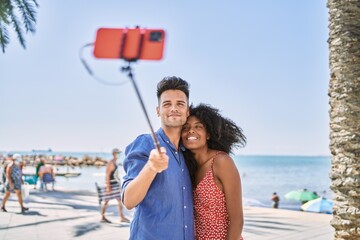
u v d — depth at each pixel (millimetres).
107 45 1707
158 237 2686
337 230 4414
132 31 1719
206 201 2973
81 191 18828
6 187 12070
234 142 3232
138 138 2867
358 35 4469
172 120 2836
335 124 4504
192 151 3098
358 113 4367
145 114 1878
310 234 9039
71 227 9656
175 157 2838
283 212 12438
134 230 2781
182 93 2885
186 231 2773
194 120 3047
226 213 2986
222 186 2980
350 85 4422
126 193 2578
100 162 87062
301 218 11281
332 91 4594
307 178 72125
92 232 9125
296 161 169375
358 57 4434
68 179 48062
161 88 2902
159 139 2836
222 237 2949
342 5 4566
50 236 8703
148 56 1701
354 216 4270
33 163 58406
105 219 10453
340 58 4520
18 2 10312
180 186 2793
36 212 11922
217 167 2977
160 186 2709
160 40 1711
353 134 4359
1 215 11344
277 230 9477
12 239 8406
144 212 2740
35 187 20203
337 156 4457
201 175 3033
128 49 1700
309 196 21188
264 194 44375
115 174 10562
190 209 2852
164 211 2707
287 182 62625
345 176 4352
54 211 12148
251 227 9875
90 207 13078
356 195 4281
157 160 2244
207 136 3121
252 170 98000
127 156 2775
